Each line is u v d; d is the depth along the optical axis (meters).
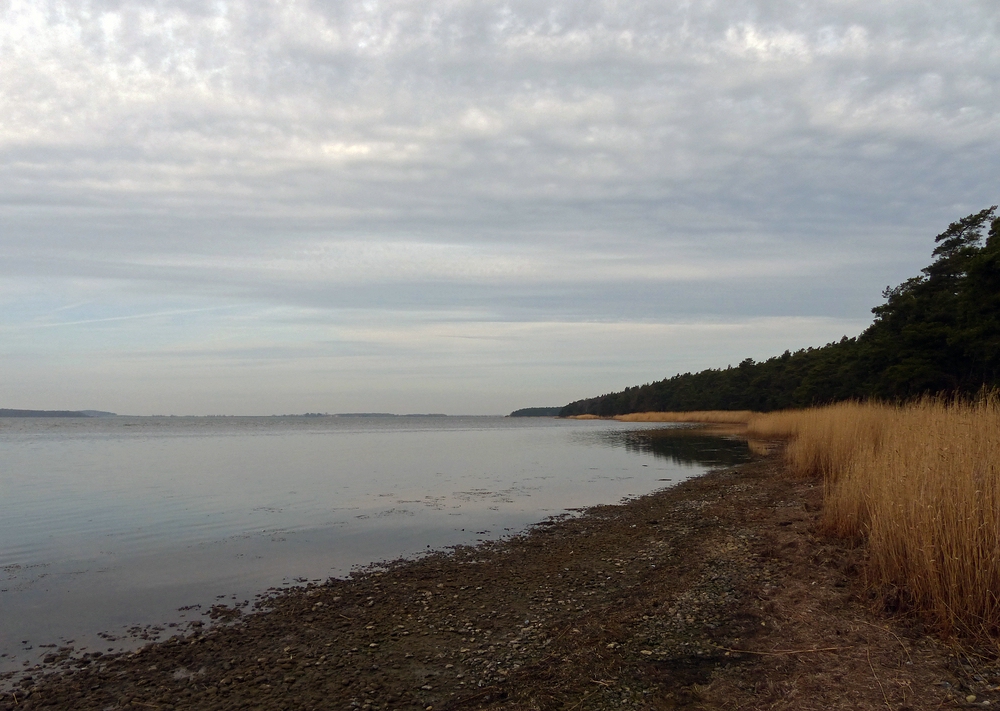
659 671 5.95
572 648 6.81
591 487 21.09
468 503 17.94
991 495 6.21
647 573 9.93
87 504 17.77
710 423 84.75
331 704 5.88
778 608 7.05
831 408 24.98
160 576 10.60
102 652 7.44
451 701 5.79
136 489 20.95
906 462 8.09
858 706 4.79
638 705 5.32
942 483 6.66
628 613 7.84
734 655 6.13
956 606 5.73
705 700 5.29
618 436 56.25
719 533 11.59
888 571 6.88
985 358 25.06
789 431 42.66
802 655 5.87
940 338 29.11
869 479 9.17
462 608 8.68
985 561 5.73
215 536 13.62
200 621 8.47
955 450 7.25
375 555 12.02
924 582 6.23
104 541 13.13
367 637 7.66
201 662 7.07
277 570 10.97
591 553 11.64
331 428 96.94
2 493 19.98
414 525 14.78
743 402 86.19
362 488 21.19
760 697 5.21
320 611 8.73
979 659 5.23
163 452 38.97
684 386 112.12
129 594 9.63
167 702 6.11
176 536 13.61
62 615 8.73
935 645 5.60
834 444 16.48
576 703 5.46
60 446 45.38
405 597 9.27
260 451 40.09
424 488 21.16
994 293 23.98
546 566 10.84
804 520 11.29
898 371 29.44
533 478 23.89
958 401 12.73
